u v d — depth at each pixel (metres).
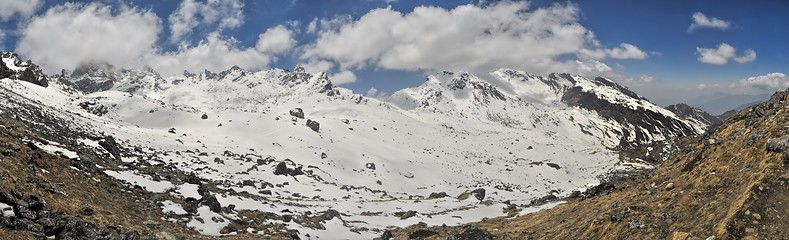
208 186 48.22
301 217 44.88
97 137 55.28
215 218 35.28
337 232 42.72
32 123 47.62
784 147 22.64
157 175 43.31
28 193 23.73
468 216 55.34
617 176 116.06
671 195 26.50
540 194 88.81
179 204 35.47
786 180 21.25
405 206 64.19
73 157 35.12
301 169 86.88
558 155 163.50
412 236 41.28
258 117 132.88
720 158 26.94
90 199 28.62
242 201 44.62
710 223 22.14
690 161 30.11
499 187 104.12
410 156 129.38
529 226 36.84
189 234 30.59
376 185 93.31
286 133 116.94
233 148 95.50
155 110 129.38
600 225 28.02
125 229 25.95
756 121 28.41
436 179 110.44
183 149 81.44
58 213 23.53
